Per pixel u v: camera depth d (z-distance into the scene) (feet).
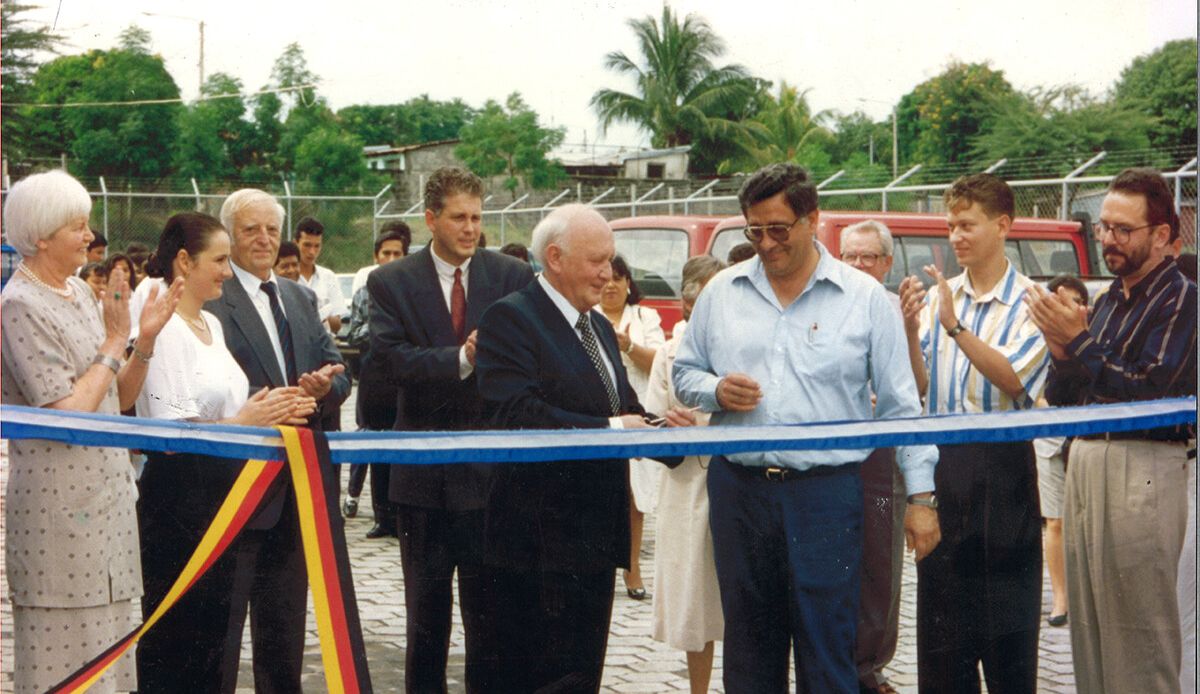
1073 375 12.59
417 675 14.82
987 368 13.58
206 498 12.64
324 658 10.37
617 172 69.67
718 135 68.28
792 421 12.25
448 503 14.10
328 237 68.64
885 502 14.53
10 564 11.75
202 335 13.14
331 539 10.51
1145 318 12.36
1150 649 12.48
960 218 14.10
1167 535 12.39
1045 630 19.26
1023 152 57.52
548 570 12.50
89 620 11.80
